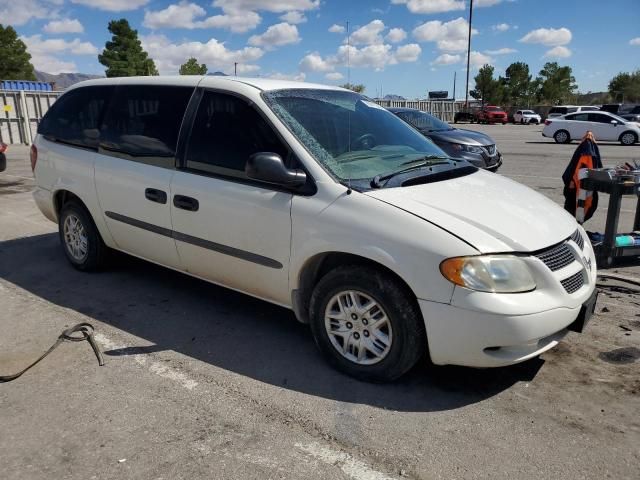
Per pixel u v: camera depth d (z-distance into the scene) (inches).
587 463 105.3
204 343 155.4
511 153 716.7
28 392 129.8
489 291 115.3
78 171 197.6
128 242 187.5
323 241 131.6
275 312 177.3
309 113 154.0
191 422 118.3
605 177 213.6
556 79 2874.0
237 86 156.9
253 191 145.3
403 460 106.3
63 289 196.2
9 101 731.4
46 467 104.5
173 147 166.4
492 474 102.4
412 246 119.8
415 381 134.7
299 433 114.5
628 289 195.8
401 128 175.8
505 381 134.5
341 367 137.7
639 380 134.2
